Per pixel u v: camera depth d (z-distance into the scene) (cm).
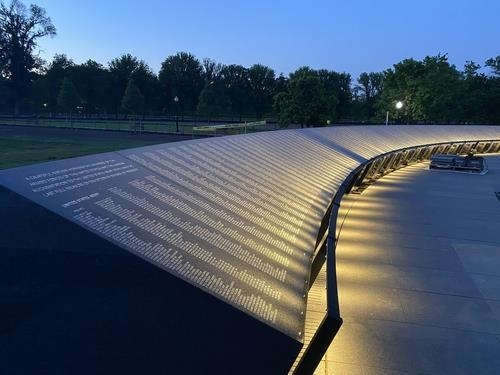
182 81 6600
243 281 305
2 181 278
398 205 1322
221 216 404
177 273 269
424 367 501
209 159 589
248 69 6278
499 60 4791
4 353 242
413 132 2370
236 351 257
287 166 766
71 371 243
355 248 914
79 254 262
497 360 519
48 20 7275
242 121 5394
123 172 396
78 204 293
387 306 650
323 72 5688
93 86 6506
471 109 4466
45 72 7481
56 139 2970
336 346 536
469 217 1188
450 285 733
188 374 253
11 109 7088
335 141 1389
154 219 327
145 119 5575
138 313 250
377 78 6875
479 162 2028
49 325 245
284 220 486
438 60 4472
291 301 312
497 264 834
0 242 264
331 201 668
